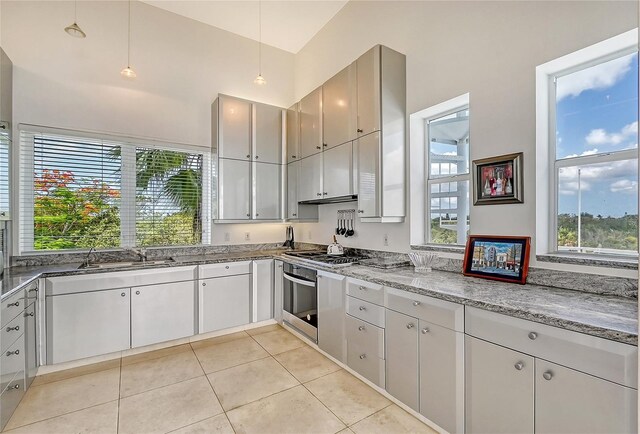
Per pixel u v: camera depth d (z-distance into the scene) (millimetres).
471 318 1565
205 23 3768
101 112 3164
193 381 2371
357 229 3352
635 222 1610
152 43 3434
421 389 1832
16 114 2779
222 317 3252
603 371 1134
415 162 2723
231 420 1912
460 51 2307
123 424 1878
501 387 1444
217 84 3848
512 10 1994
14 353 1976
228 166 3609
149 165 3438
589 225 1776
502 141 2049
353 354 2383
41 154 2908
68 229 3031
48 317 2449
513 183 1979
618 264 1550
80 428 1843
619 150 1666
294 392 2213
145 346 2916
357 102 2824
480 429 1532
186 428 1842
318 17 3674
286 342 3121
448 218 2600
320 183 3330
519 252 1936
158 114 3463
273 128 3922
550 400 1278
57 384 2326
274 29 3902
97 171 3164
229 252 3871
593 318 1236
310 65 4105
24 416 1948
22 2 2822
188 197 3668
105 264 2945
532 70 1893
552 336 1271
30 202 2865
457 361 1627
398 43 2816
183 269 3029
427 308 1786
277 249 4195
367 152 2707
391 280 2061
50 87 2928
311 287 2906
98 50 3148
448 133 2605
